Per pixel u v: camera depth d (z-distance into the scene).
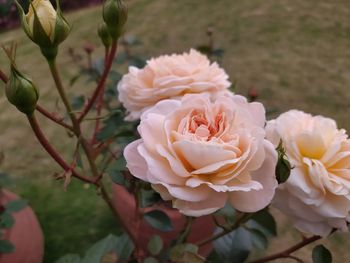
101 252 0.19
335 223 0.16
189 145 0.13
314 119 0.18
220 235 0.22
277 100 0.67
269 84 0.71
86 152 0.20
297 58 0.78
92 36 0.90
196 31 0.89
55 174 0.19
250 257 0.42
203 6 1.00
